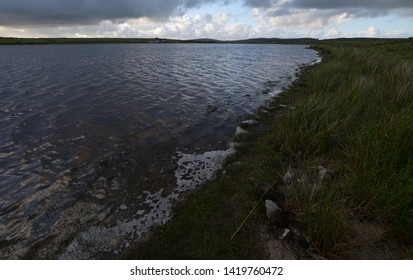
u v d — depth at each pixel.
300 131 7.04
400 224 4.00
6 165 6.80
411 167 4.62
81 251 4.24
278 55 49.41
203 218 4.75
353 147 5.98
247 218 4.66
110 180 6.23
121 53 53.22
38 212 5.15
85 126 9.61
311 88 13.50
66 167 6.77
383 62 15.62
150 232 4.60
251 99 13.74
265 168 6.28
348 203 4.66
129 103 12.91
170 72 24.70
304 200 4.55
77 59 37.44
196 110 11.81
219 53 56.97
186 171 6.60
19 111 11.19
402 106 7.16
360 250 3.87
